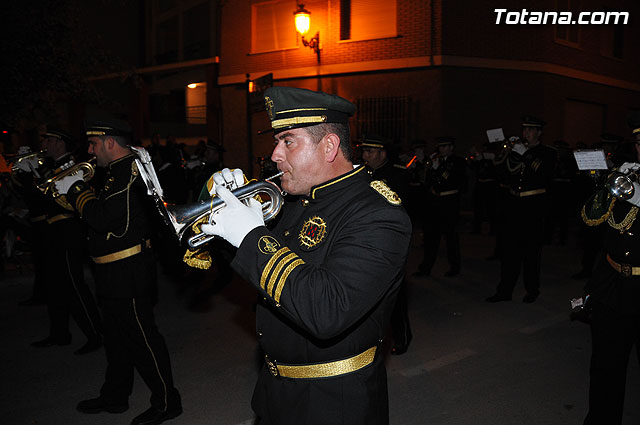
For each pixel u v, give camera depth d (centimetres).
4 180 636
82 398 373
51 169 493
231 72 1573
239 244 149
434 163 757
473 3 1257
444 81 1256
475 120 1288
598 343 282
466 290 651
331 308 140
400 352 445
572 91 1460
